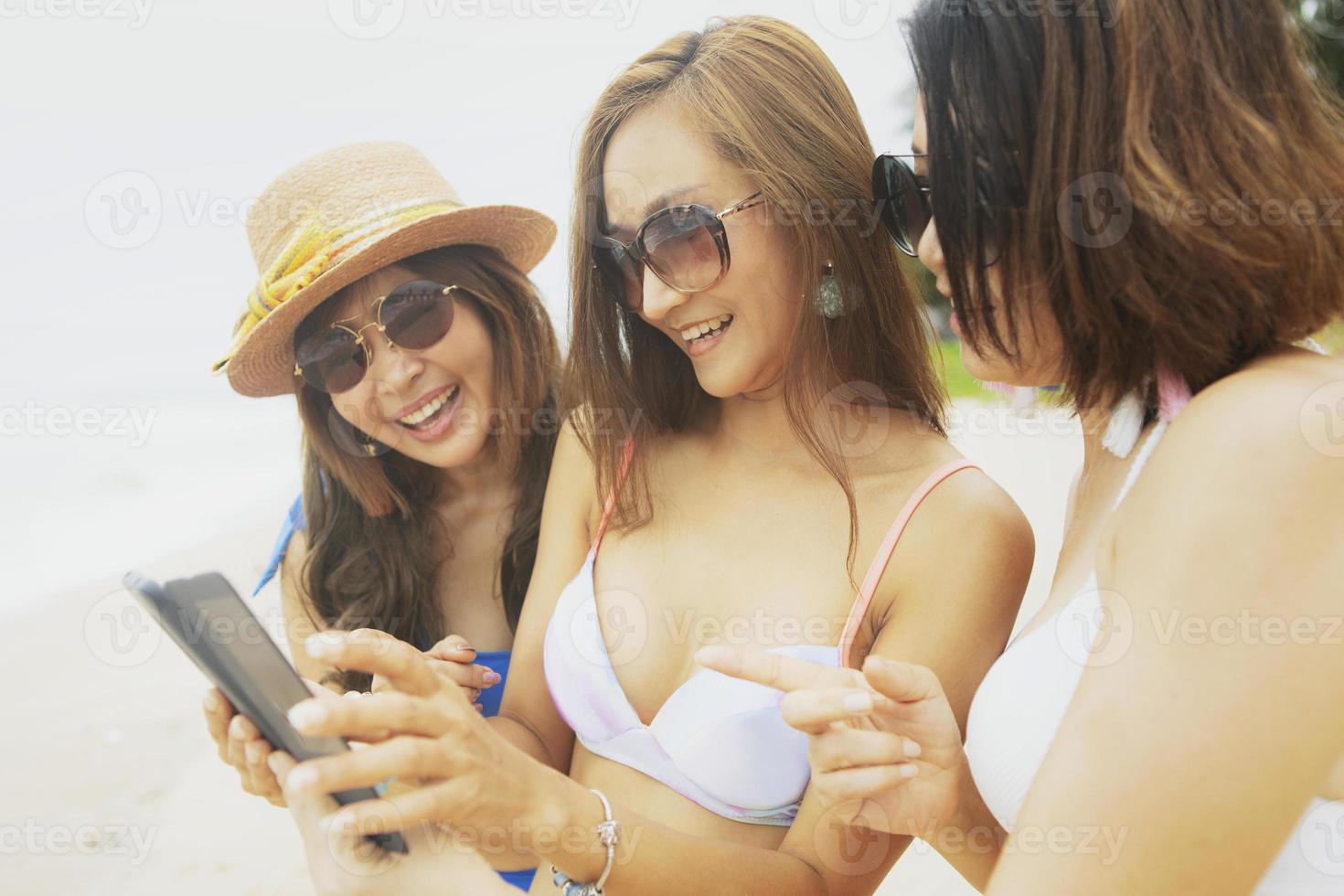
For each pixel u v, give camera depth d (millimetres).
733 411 1797
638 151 1607
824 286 1640
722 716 1577
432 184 2217
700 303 1595
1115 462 1288
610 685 1689
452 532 2285
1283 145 1059
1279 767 912
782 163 1572
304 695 1116
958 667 1533
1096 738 981
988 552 1553
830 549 1647
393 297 1995
